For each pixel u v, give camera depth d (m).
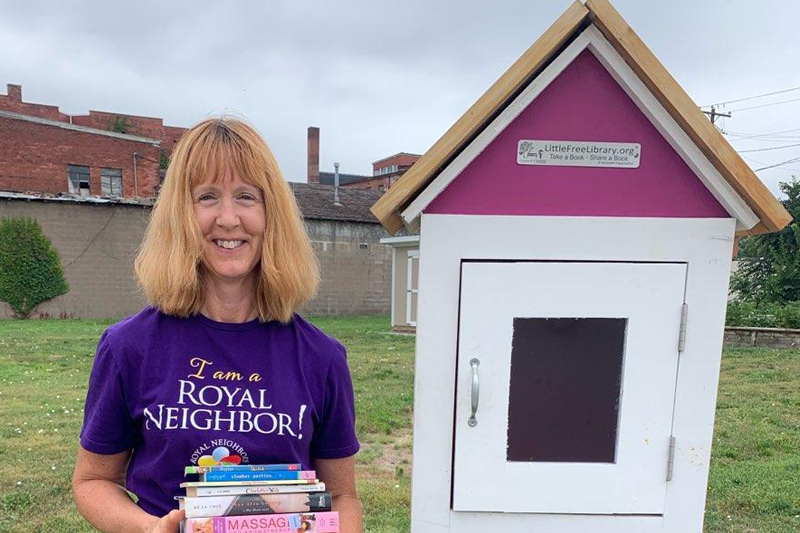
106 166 21.86
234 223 1.17
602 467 1.53
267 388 1.18
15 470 3.44
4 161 19.75
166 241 1.19
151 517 1.10
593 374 1.51
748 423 4.89
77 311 14.59
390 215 1.51
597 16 1.33
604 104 1.44
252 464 1.14
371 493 3.23
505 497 1.52
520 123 1.45
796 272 14.83
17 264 13.94
